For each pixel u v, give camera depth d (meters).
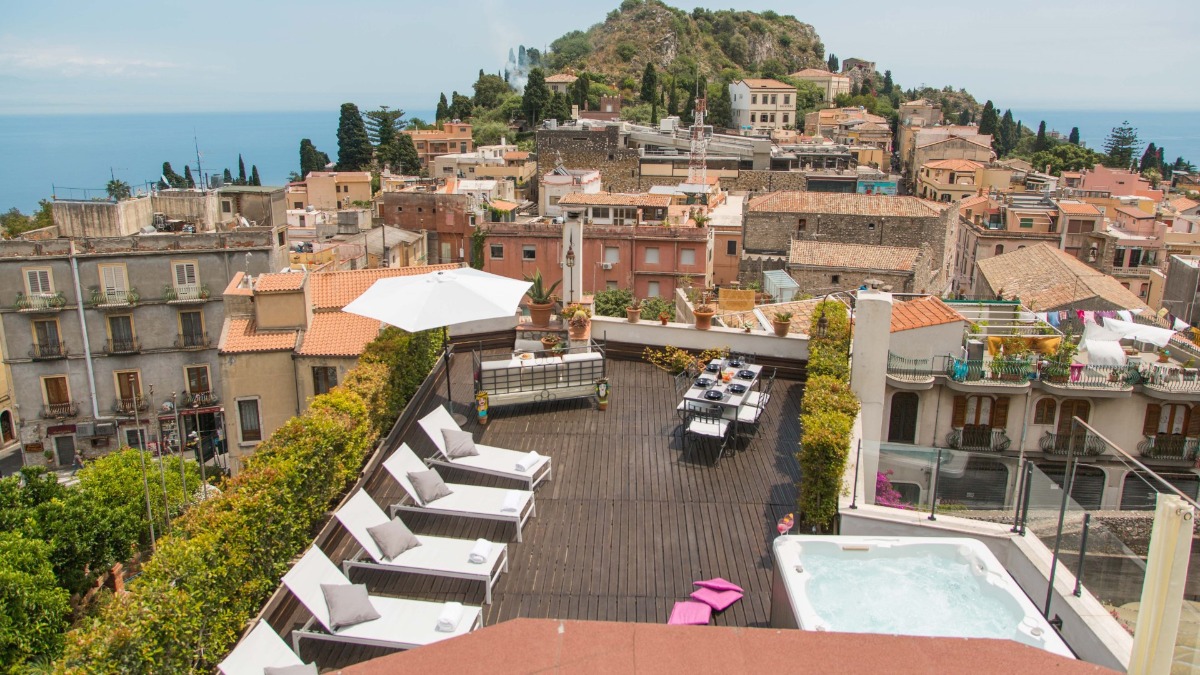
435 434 15.27
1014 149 159.50
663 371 21.03
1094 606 9.90
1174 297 47.41
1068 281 47.59
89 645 8.88
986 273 55.88
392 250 62.00
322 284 33.56
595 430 17.41
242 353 30.39
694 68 179.00
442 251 70.25
